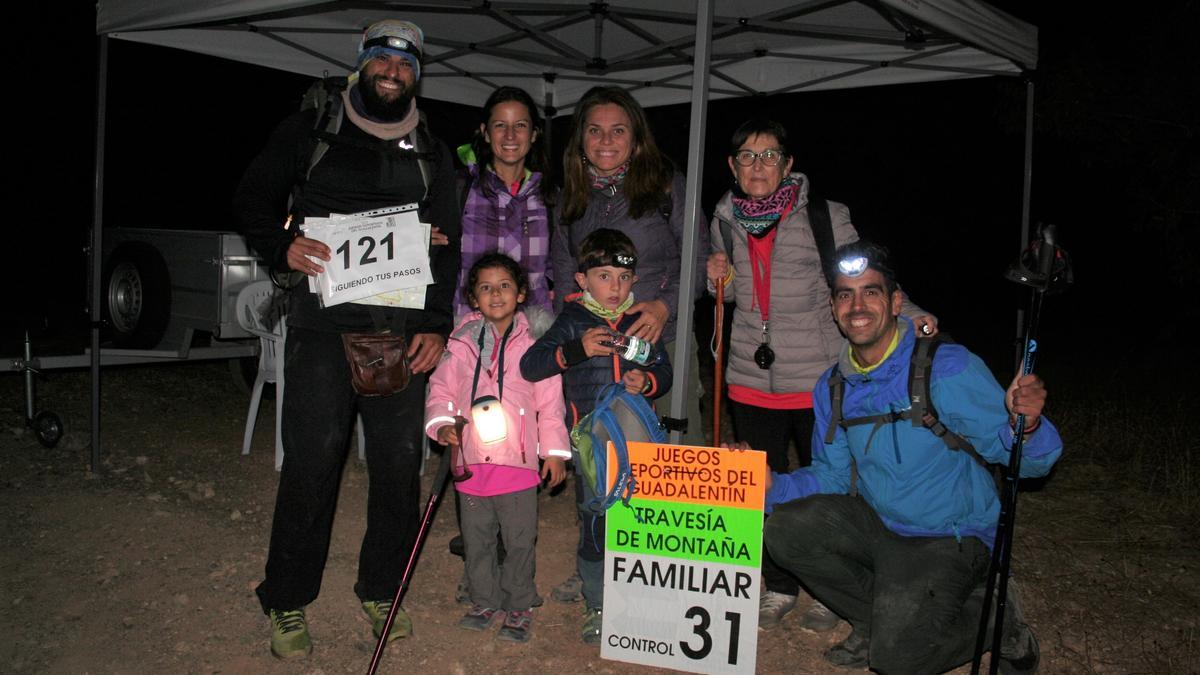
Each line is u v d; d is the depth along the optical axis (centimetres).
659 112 1445
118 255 771
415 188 340
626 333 342
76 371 848
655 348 349
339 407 341
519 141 388
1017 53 524
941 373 305
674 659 326
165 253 734
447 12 561
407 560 364
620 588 330
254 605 394
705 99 319
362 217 331
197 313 704
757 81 686
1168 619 399
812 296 368
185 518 490
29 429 638
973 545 318
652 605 327
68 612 380
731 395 396
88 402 738
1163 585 437
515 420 360
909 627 306
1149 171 1084
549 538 489
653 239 371
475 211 405
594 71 725
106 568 423
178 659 348
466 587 400
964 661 316
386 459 354
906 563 315
